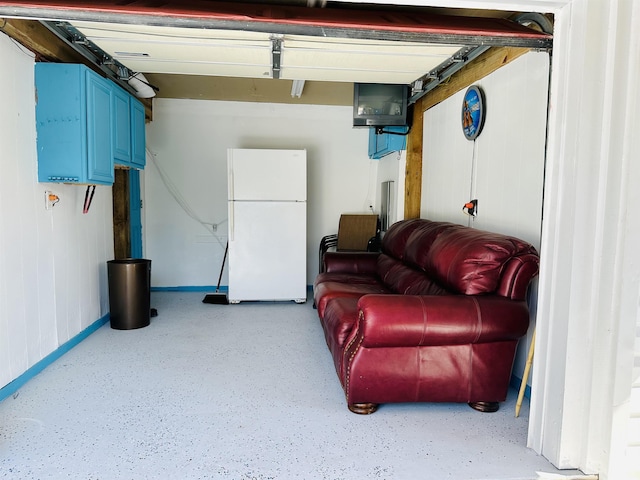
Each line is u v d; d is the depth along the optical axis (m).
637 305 1.70
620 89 1.65
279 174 4.58
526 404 2.40
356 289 3.26
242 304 4.68
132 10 1.75
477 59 3.14
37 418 2.15
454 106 3.57
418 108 4.27
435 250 2.69
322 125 5.43
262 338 3.50
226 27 1.83
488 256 2.23
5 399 2.36
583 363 1.77
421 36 1.96
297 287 4.69
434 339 2.14
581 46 1.70
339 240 5.09
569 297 1.76
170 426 2.08
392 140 4.43
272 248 4.63
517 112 2.64
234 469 1.74
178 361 2.96
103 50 2.67
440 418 2.21
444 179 3.78
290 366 2.90
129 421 2.13
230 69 3.00
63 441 1.93
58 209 3.04
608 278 1.71
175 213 5.33
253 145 5.36
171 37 2.40
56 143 2.78
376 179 5.56
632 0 1.60
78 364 2.89
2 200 2.39
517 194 2.64
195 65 2.94
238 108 5.28
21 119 2.58
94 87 2.90
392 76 3.17
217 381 2.63
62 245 3.10
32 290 2.69
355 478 1.70
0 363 2.35
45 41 2.66
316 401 2.38
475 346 2.21
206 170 5.32
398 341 2.13
